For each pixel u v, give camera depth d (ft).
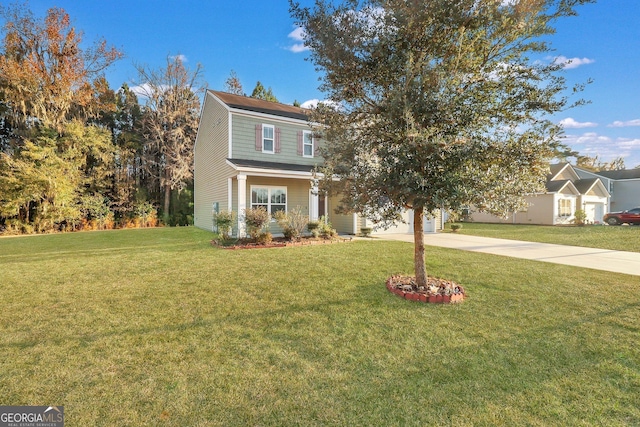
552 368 9.13
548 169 13.53
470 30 12.99
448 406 7.48
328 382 8.41
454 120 13.07
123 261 23.66
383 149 13.34
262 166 38.88
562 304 14.40
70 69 60.39
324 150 16.67
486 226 66.08
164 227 65.62
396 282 17.37
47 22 57.06
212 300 14.85
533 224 72.59
